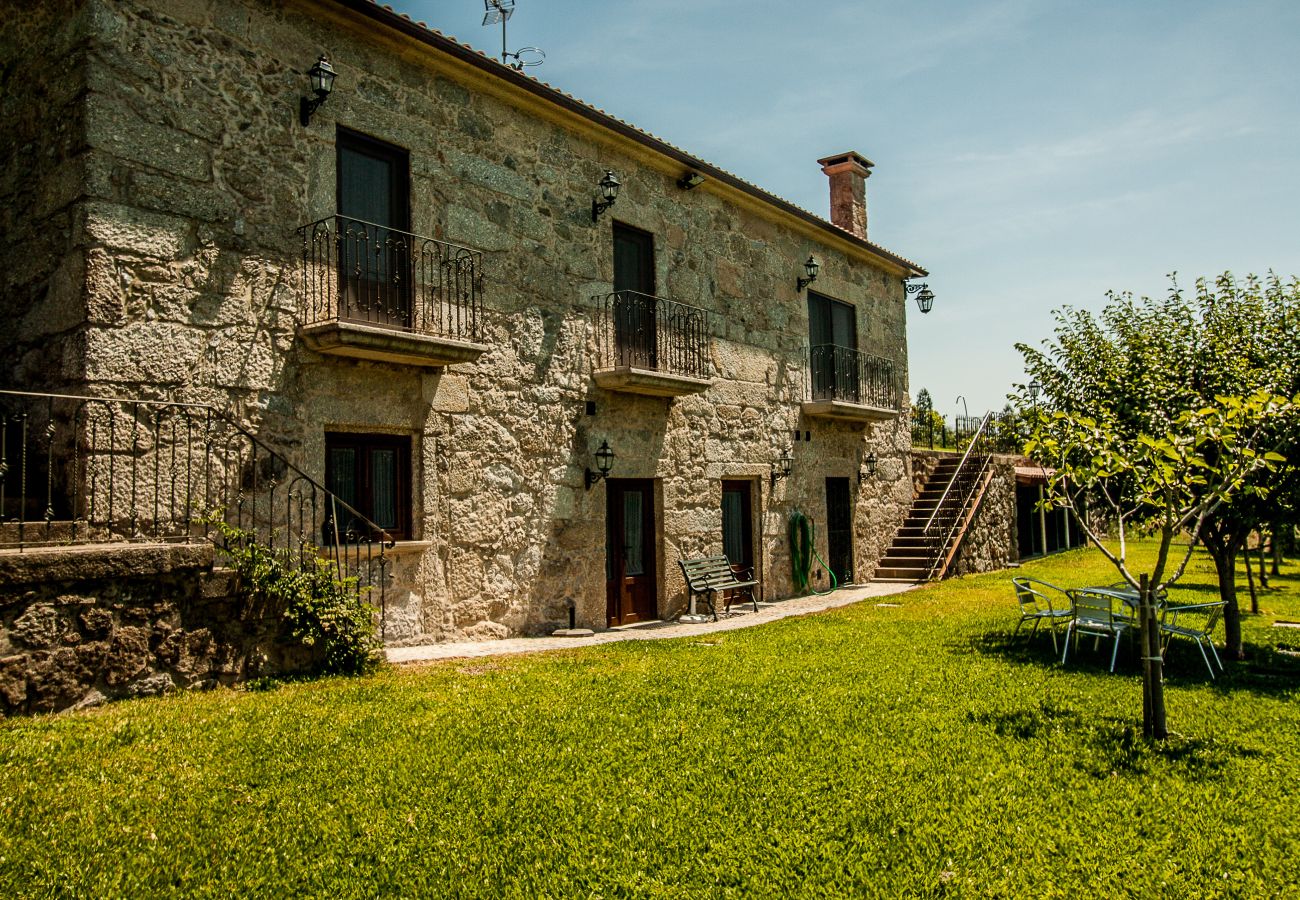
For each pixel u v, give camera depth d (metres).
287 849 3.53
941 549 14.26
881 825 3.90
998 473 16.66
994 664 7.13
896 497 15.41
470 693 5.80
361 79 7.49
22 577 4.69
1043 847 3.73
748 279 12.05
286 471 6.75
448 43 7.76
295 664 6.04
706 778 4.41
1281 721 5.54
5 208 6.60
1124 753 4.85
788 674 6.65
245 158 6.65
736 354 11.71
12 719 4.65
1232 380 7.24
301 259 6.96
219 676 5.61
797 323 13.02
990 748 4.92
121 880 3.24
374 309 7.52
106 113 5.91
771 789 4.28
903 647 7.89
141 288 6.02
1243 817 4.05
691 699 5.84
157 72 6.19
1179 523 5.17
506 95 8.68
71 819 3.66
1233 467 5.11
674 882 3.40
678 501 10.59
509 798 4.09
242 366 6.54
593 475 9.41
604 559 9.52
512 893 3.28
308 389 6.95
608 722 5.26
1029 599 8.25
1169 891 3.38
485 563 8.27
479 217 8.41
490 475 8.36
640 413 10.11
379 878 3.35
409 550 7.61
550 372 9.03
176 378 6.17
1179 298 7.98
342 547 7.08
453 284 8.09
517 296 8.73
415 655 7.11
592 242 9.62
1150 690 5.17
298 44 7.05
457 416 8.07
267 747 4.54
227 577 5.64
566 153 9.41
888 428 15.30
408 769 4.38
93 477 5.69
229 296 6.49
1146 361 7.66
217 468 6.35
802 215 12.62
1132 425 7.36
